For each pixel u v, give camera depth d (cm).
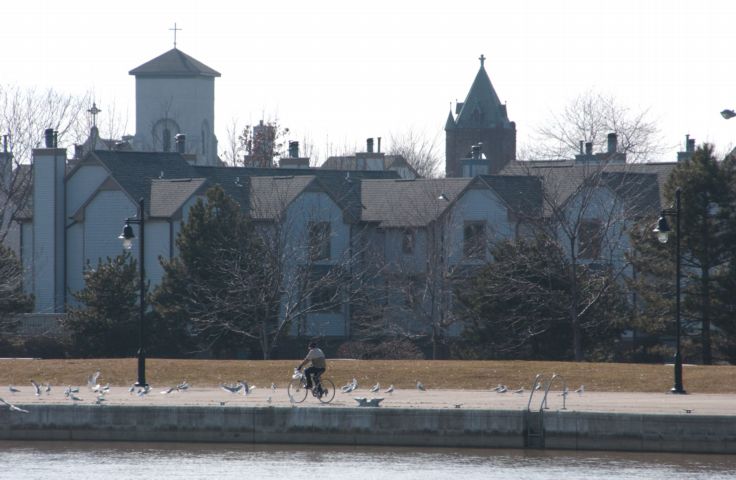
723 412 16312
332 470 15700
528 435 16525
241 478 15375
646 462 15912
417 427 16775
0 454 16875
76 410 17538
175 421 17300
